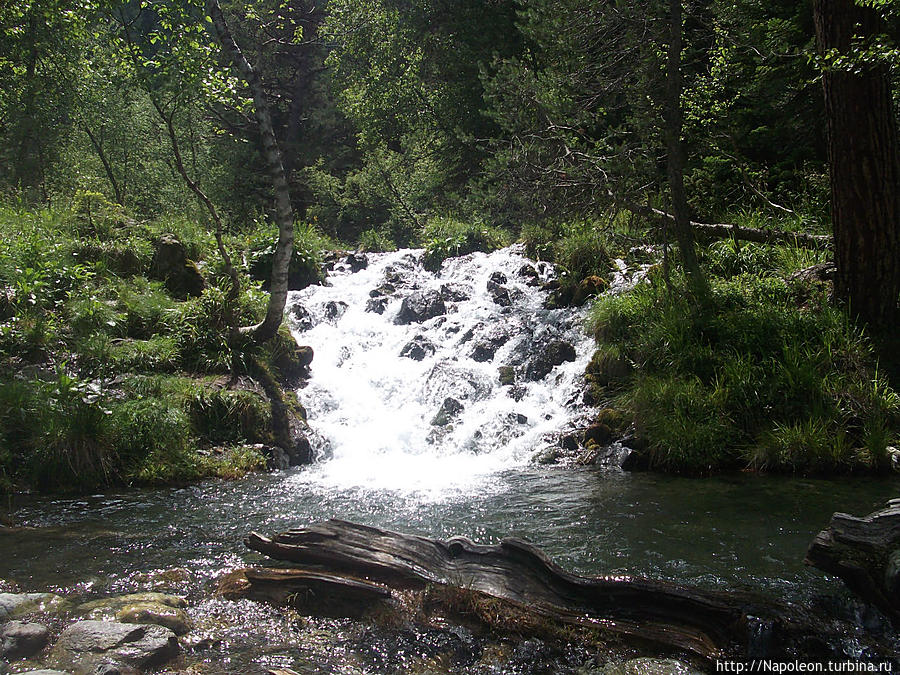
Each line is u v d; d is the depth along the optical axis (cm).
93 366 984
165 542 621
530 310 1268
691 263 1109
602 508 709
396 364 1141
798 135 1524
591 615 462
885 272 1016
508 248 1520
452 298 1327
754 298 1082
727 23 1259
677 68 1115
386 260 1530
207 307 1098
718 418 902
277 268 1032
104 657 405
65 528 661
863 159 1002
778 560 568
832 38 1000
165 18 986
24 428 841
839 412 895
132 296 1131
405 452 953
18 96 1953
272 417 959
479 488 791
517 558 494
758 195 1430
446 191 2372
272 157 1005
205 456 879
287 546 514
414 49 2553
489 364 1126
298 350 1110
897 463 830
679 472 854
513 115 1330
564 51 1223
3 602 470
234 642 446
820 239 1197
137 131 2348
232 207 2767
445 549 511
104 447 830
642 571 548
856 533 466
